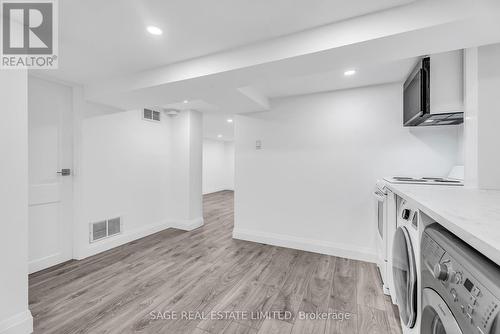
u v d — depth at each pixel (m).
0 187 1.34
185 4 1.28
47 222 2.43
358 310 1.73
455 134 2.31
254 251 2.95
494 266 0.53
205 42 1.68
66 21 1.43
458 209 0.81
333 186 2.85
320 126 2.91
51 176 2.46
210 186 8.74
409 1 1.22
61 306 1.76
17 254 1.41
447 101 1.68
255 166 3.31
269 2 1.26
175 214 4.02
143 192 3.55
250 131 3.34
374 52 1.48
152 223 3.71
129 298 1.87
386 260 1.90
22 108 1.43
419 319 1.03
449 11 1.15
